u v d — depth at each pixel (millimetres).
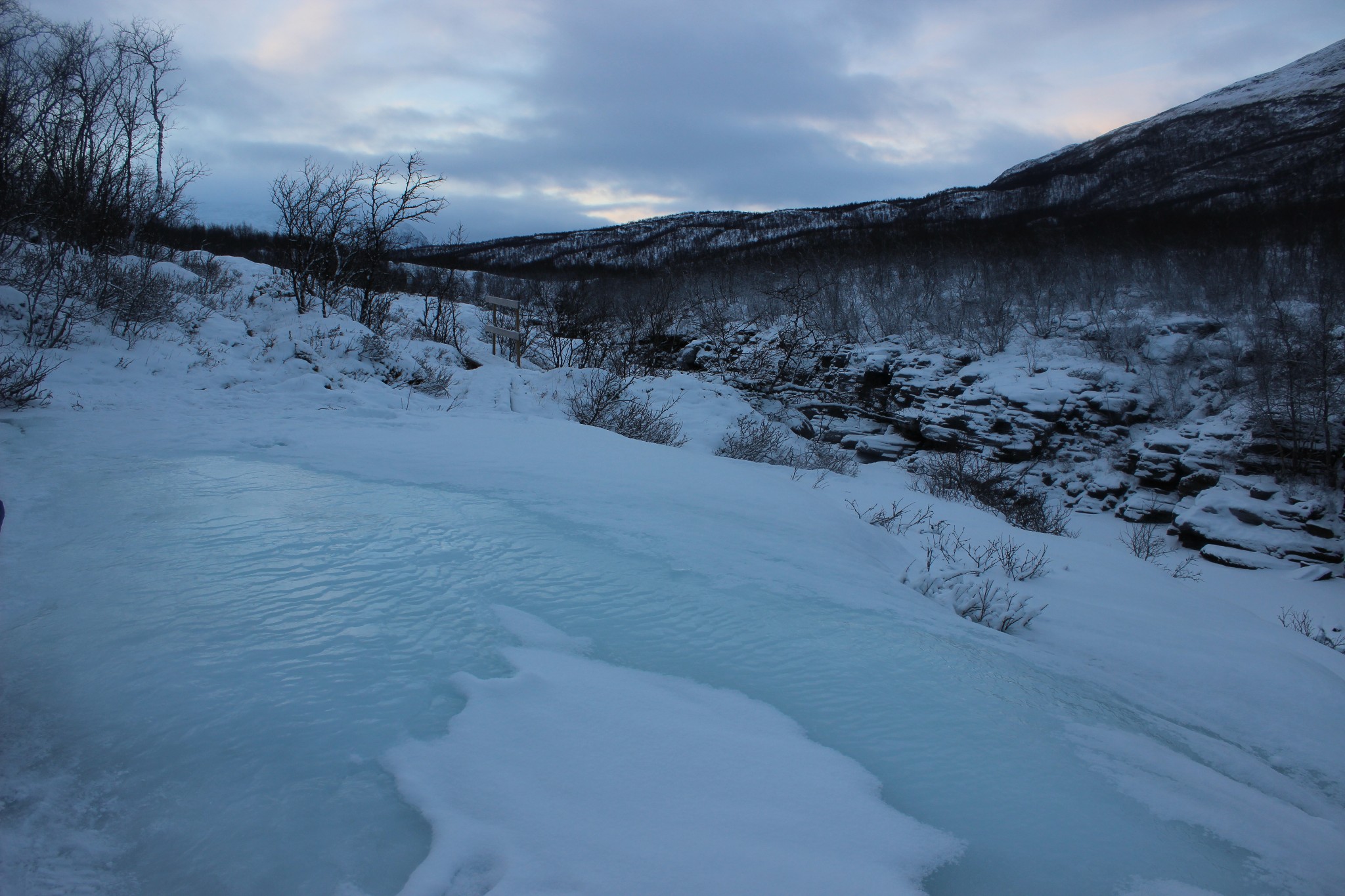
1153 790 3053
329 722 2912
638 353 26719
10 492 5949
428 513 5977
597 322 26547
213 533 5184
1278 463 19750
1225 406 23922
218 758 2678
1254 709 5230
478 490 6926
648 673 3539
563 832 2346
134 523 5348
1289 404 19875
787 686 3578
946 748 3143
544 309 29922
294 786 2533
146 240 19500
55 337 12289
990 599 6523
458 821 2369
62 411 9695
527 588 4488
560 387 17234
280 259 22750
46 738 2785
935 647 4379
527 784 2588
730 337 35875
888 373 31312
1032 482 23672
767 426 18719
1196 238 35750
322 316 17250
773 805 2570
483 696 3135
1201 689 5484
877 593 5676
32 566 4449
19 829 2316
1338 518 18000
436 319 24438
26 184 14109
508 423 10938
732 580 5086
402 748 2760
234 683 3174
